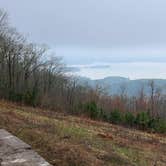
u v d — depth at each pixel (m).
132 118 39.72
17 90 45.12
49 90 51.31
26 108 33.41
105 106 51.97
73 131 16.03
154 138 27.45
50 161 7.37
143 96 59.50
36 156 6.83
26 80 48.38
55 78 54.25
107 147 12.88
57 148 8.38
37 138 9.15
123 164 9.71
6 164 6.29
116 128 31.83
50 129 13.01
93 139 14.75
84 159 8.12
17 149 7.29
